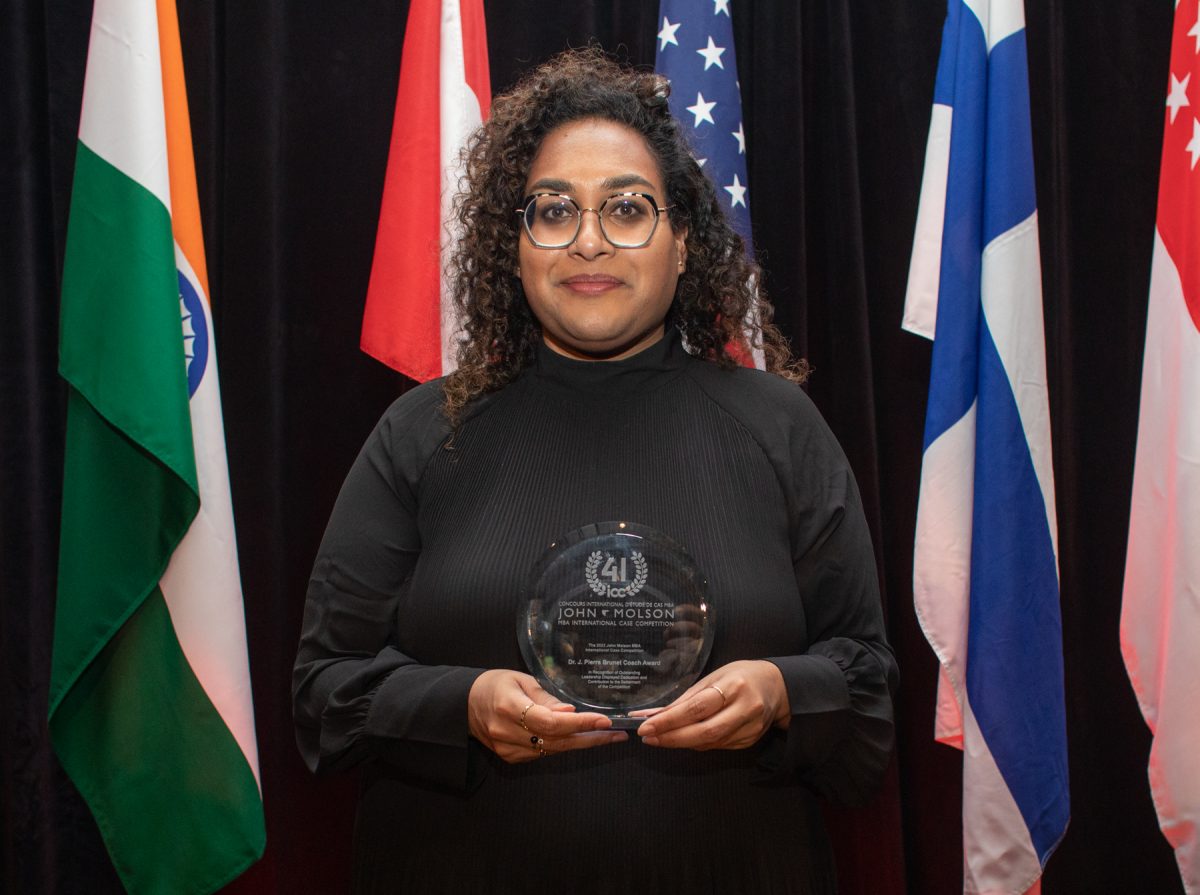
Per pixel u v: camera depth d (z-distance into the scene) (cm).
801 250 217
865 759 104
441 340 189
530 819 100
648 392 115
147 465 176
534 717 90
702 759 103
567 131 116
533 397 116
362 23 220
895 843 213
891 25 228
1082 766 227
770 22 221
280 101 213
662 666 101
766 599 103
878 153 229
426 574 106
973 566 193
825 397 227
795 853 105
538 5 223
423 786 105
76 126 206
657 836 100
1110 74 229
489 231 121
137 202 176
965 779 192
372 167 219
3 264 200
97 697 176
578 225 110
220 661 178
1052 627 192
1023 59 199
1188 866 187
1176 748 188
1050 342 223
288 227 216
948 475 196
